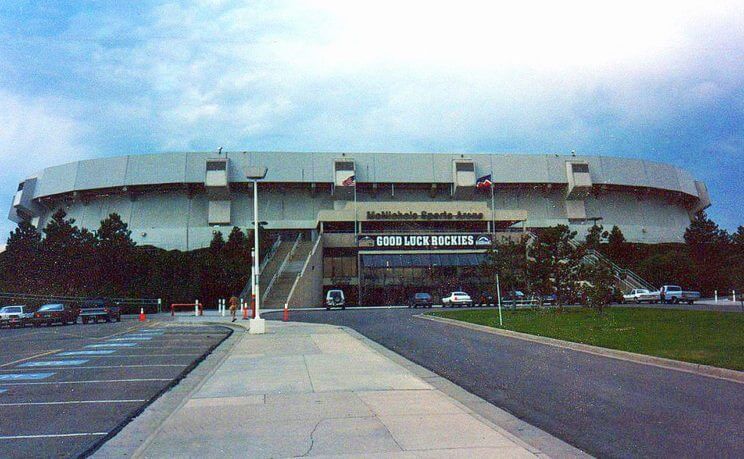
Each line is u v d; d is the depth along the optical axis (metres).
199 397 9.41
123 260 55.75
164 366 14.22
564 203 93.81
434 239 67.31
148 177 86.44
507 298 53.75
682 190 102.12
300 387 10.30
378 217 72.12
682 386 10.14
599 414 8.16
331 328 26.30
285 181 86.88
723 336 17.59
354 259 69.12
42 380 12.18
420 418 7.63
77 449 6.85
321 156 89.00
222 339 22.19
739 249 65.44
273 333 23.78
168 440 6.69
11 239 52.12
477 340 19.52
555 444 6.61
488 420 7.61
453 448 6.12
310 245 72.19
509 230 76.88
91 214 90.69
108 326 34.03
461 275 65.12
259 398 9.27
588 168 92.88
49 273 51.41
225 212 86.31
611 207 96.50
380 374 11.88
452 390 10.13
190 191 88.12
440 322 29.33
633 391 9.77
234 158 87.25
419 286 64.75
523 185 92.75
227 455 6.05
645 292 51.59
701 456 6.10
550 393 9.80
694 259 68.75
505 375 11.85
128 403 9.66
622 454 6.21
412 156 90.50
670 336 17.92
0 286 50.31
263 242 66.81
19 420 8.45
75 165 91.50
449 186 91.94
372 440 6.49
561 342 17.56
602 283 28.77
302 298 55.22
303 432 6.95
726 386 10.09
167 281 58.41
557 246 32.75
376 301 64.19
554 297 38.50
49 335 26.70
